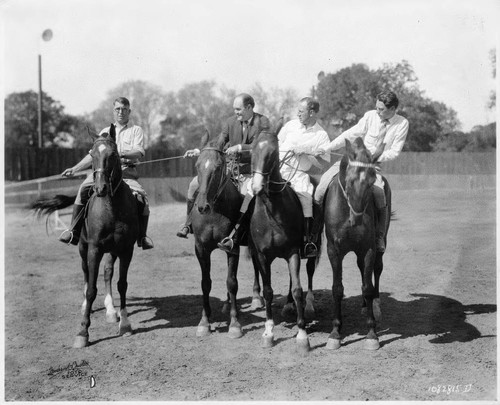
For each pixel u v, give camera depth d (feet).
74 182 57.67
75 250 36.70
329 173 16.83
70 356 16.16
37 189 56.39
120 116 19.45
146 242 19.03
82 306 20.80
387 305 20.76
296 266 16.10
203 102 59.16
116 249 17.20
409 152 53.88
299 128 18.02
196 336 17.70
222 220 16.87
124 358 15.90
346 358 15.47
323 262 30.42
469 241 33.94
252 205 16.74
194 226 17.22
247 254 19.42
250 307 21.11
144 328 18.69
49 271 29.76
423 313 19.63
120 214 16.79
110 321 19.48
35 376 14.80
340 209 15.33
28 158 56.44
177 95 59.26
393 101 16.56
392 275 25.82
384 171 54.39
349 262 30.14
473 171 53.21
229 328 17.54
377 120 17.17
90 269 16.94
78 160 58.23
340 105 48.37
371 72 47.75
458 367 14.76
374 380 14.01
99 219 16.57
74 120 69.82
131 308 21.43
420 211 45.09
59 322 19.65
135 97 59.93
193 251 34.63
